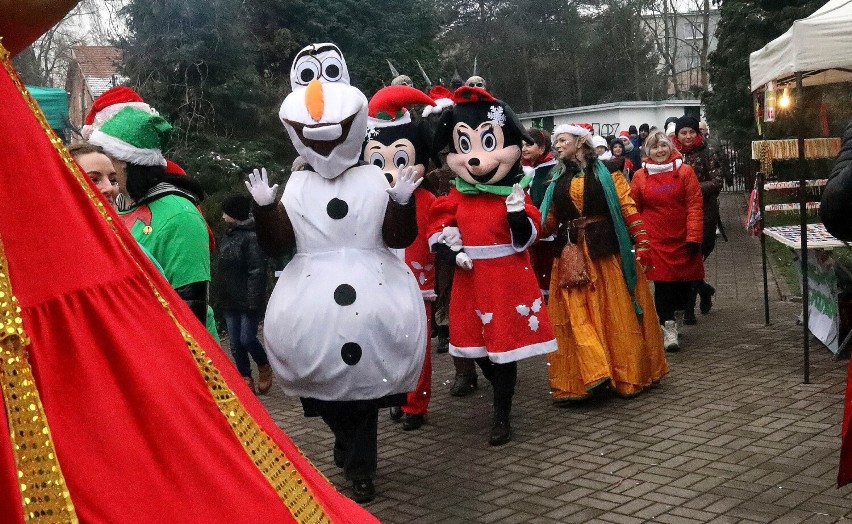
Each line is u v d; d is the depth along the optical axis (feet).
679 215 26.53
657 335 22.93
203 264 13.06
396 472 18.04
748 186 78.43
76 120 116.16
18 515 5.55
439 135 20.08
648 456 17.74
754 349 26.32
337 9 51.21
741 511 14.66
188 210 13.08
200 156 40.83
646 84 158.92
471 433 20.45
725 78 72.49
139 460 6.09
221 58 43.96
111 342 6.26
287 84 47.78
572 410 21.65
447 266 29.25
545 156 25.64
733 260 46.57
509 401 19.54
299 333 15.38
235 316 25.91
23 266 6.04
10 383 5.74
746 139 73.56
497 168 19.42
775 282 38.60
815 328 26.61
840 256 34.06
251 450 6.79
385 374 15.60
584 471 17.21
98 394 6.08
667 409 20.92
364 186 15.88
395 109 21.39
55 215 6.27
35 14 6.49
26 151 6.25
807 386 21.91
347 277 15.40
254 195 15.37
